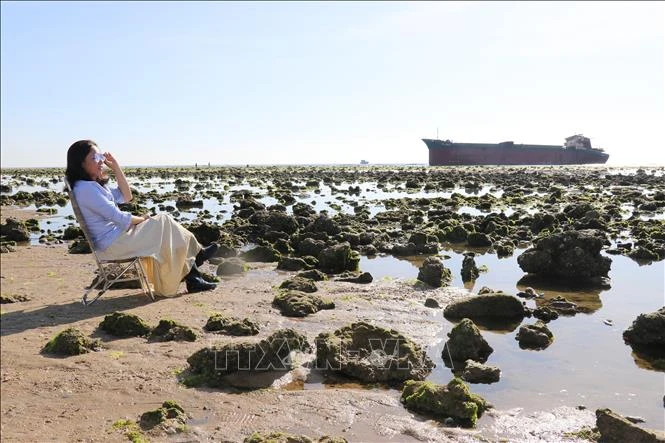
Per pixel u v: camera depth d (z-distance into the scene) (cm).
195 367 533
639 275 992
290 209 2272
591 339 643
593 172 6200
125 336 642
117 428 427
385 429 427
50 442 405
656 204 2138
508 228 1516
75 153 765
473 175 5225
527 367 557
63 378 522
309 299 757
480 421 441
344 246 1043
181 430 424
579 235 991
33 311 744
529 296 839
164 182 5078
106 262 782
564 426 433
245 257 1155
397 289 867
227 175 6419
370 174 6084
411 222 1680
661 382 519
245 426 432
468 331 586
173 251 806
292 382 520
